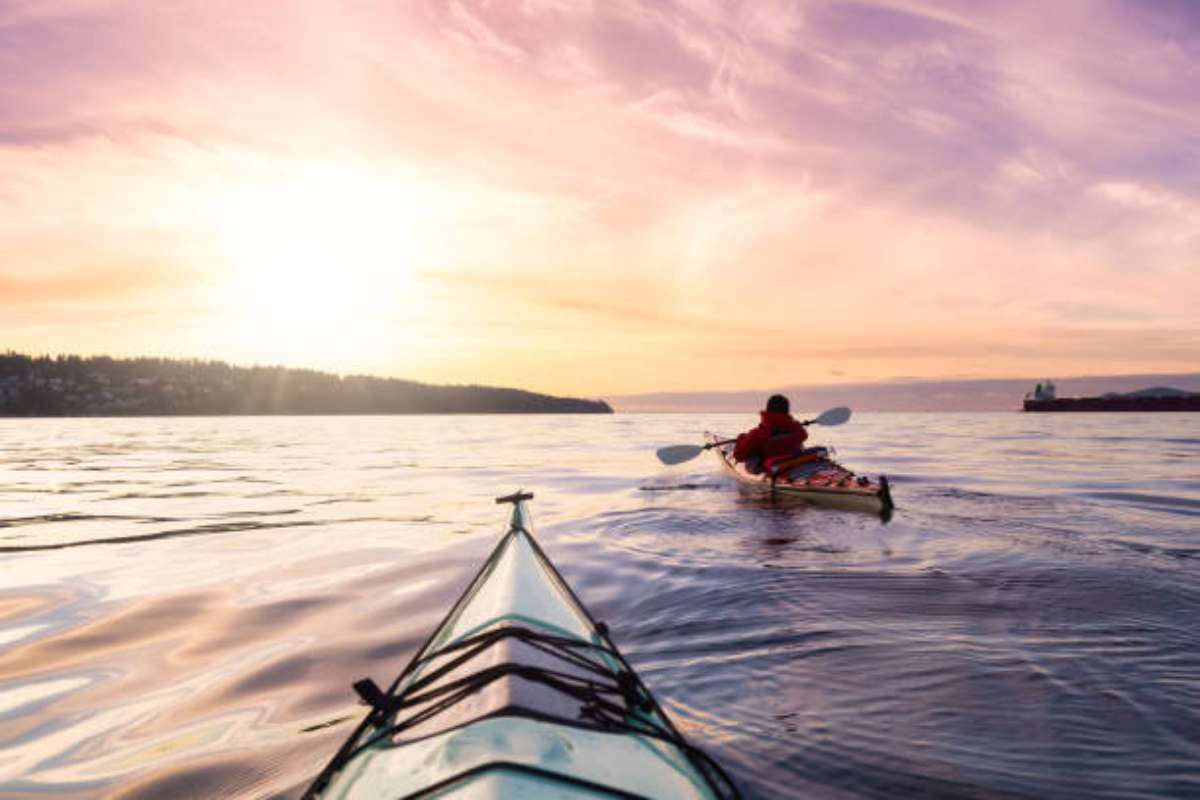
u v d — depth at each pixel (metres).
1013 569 5.23
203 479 14.07
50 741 2.76
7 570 5.88
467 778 1.65
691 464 15.88
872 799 2.28
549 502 9.74
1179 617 4.10
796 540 6.45
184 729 2.84
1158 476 12.25
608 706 2.13
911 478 12.04
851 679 3.21
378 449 25.33
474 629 2.82
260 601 4.76
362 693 2.17
